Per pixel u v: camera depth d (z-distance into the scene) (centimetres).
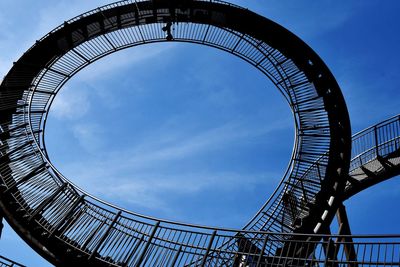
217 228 1080
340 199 1411
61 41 1802
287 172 1509
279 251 1312
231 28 1783
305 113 1636
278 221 1437
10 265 1206
